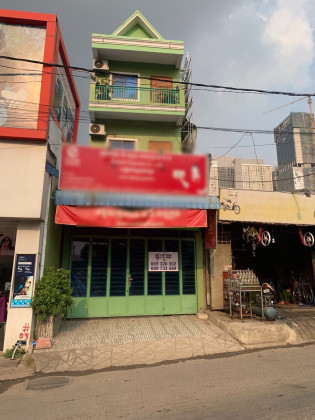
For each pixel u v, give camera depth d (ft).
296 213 35.94
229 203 33.76
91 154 28.55
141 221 28.19
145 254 33.60
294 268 44.75
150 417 12.40
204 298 34.04
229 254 35.09
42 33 29.27
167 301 32.99
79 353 22.25
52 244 29.09
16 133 25.52
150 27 41.39
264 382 16.29
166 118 38.55
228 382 16.49
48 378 18.42
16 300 23.81
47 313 23.84
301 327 28.89
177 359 21.56
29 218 24.81
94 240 32.76
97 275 32.04
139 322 29.94
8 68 27.89
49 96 27.40
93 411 13.28
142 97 39.52
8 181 24.97
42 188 25.36
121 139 38.22
